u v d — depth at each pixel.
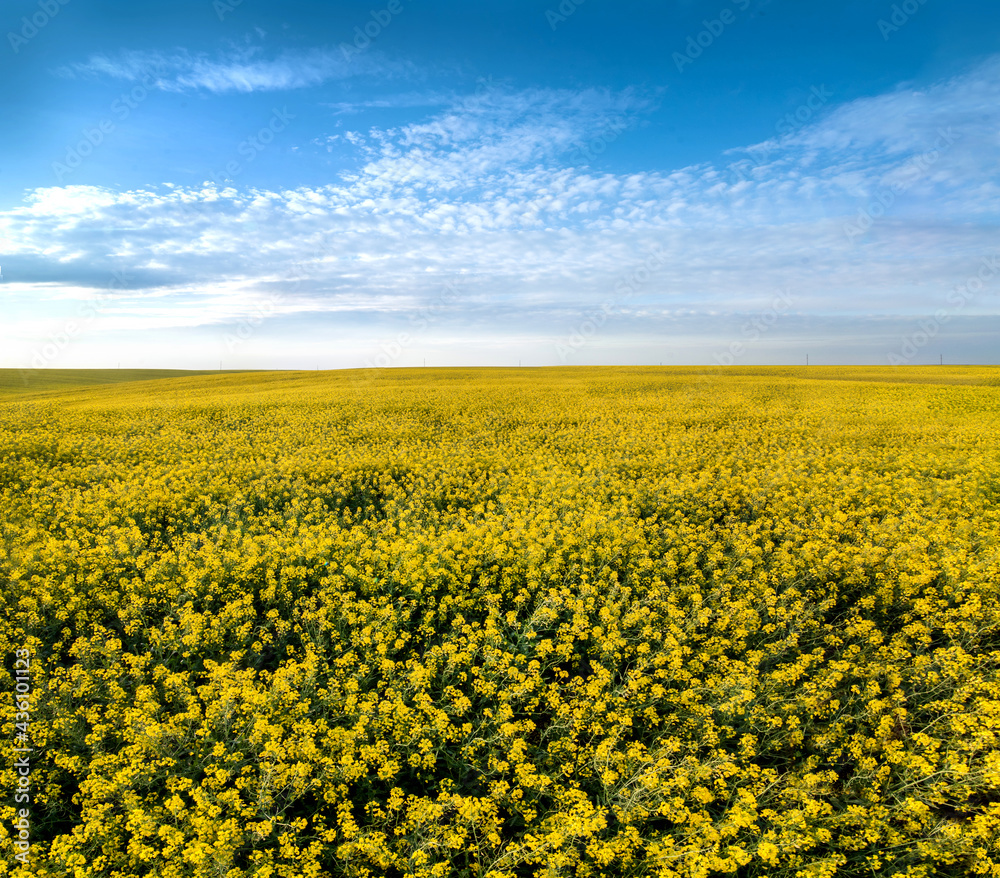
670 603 8.03
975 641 7.36
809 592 8.94
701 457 18.36
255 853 4.47
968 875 4.55
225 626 7.50
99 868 4.38
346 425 25.97
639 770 5.21
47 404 34.25
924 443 19.78
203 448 20.20
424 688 6.37
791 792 4.88
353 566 9.16
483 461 18.05
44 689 5.86
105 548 9.38
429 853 4.63
